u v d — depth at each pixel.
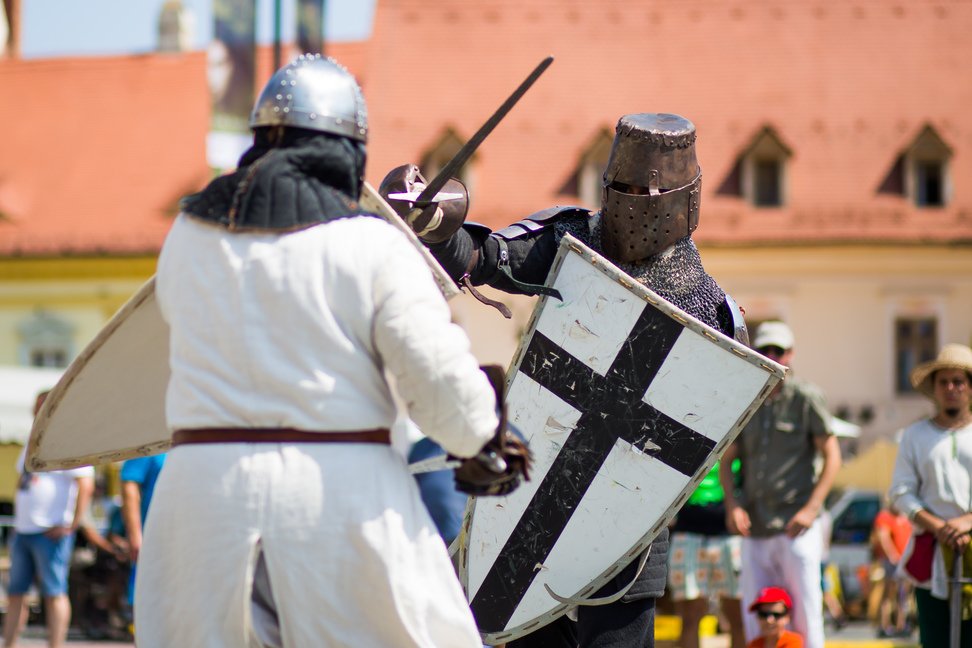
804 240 71.31
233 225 6.21
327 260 6.16
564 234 8.82
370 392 6.24
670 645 24.16
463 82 76.00
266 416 6.13
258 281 6.16
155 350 7.55
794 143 73.94
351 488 6.13
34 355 76.62
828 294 71.56
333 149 6.39
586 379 8.74
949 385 14.85
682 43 77.19
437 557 6.40
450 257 8.78
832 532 44.41
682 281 8.94
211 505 6.10
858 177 73.31
